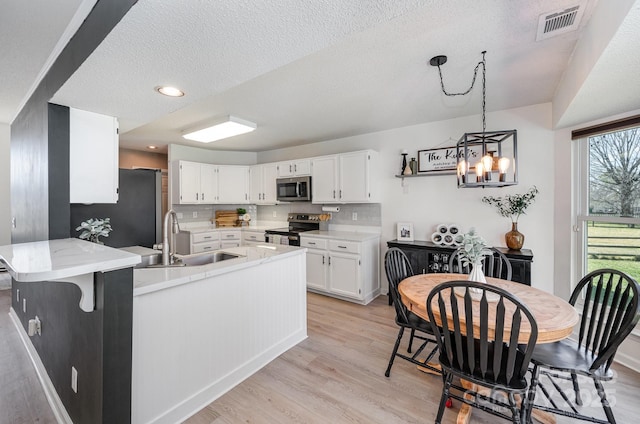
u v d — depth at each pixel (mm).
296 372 2148
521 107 3023
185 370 1718
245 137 4359
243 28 1086
